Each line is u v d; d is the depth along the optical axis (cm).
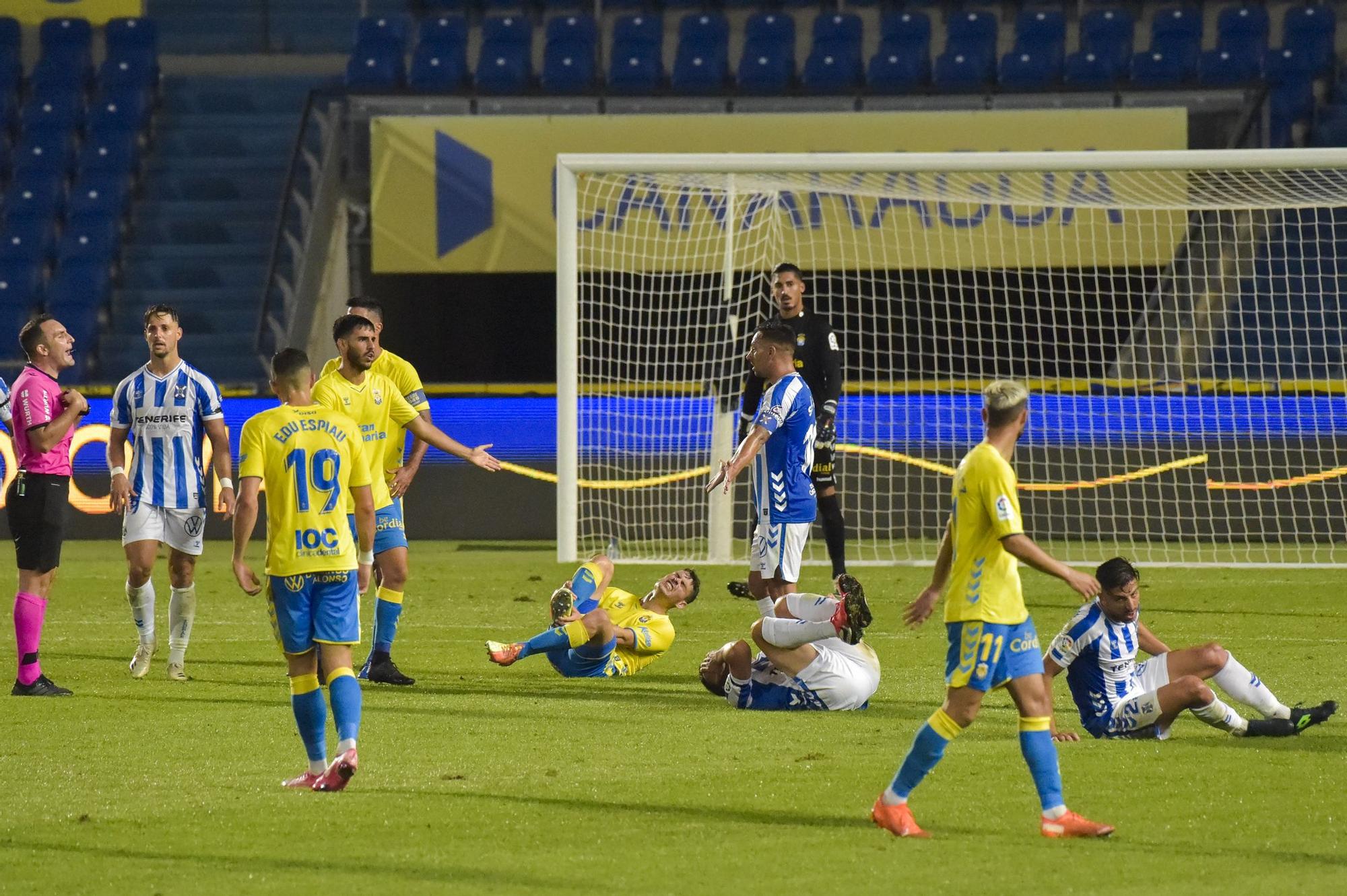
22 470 2631
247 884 1502
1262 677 2766
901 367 7069
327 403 2695
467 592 4175
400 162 6431
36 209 7212
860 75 7525
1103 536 5556
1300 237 5931
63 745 2208
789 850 1627
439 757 2123
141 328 7000
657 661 3041
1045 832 1686
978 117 6266
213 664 3003
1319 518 5425
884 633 3391
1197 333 6412
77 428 5781
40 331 2661
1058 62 7525
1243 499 5462
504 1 8319
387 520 2762
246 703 2567
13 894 1473
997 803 1847
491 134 6412
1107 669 2241
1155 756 2123
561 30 7844
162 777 1997
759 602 2978
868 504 5600
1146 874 1527
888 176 5816
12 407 2628
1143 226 5916
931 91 6812
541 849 1633
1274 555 5172
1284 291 6369
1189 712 2469
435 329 8112
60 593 4166
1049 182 5919
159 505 2781
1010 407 1686
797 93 6881
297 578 1917
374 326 2725
